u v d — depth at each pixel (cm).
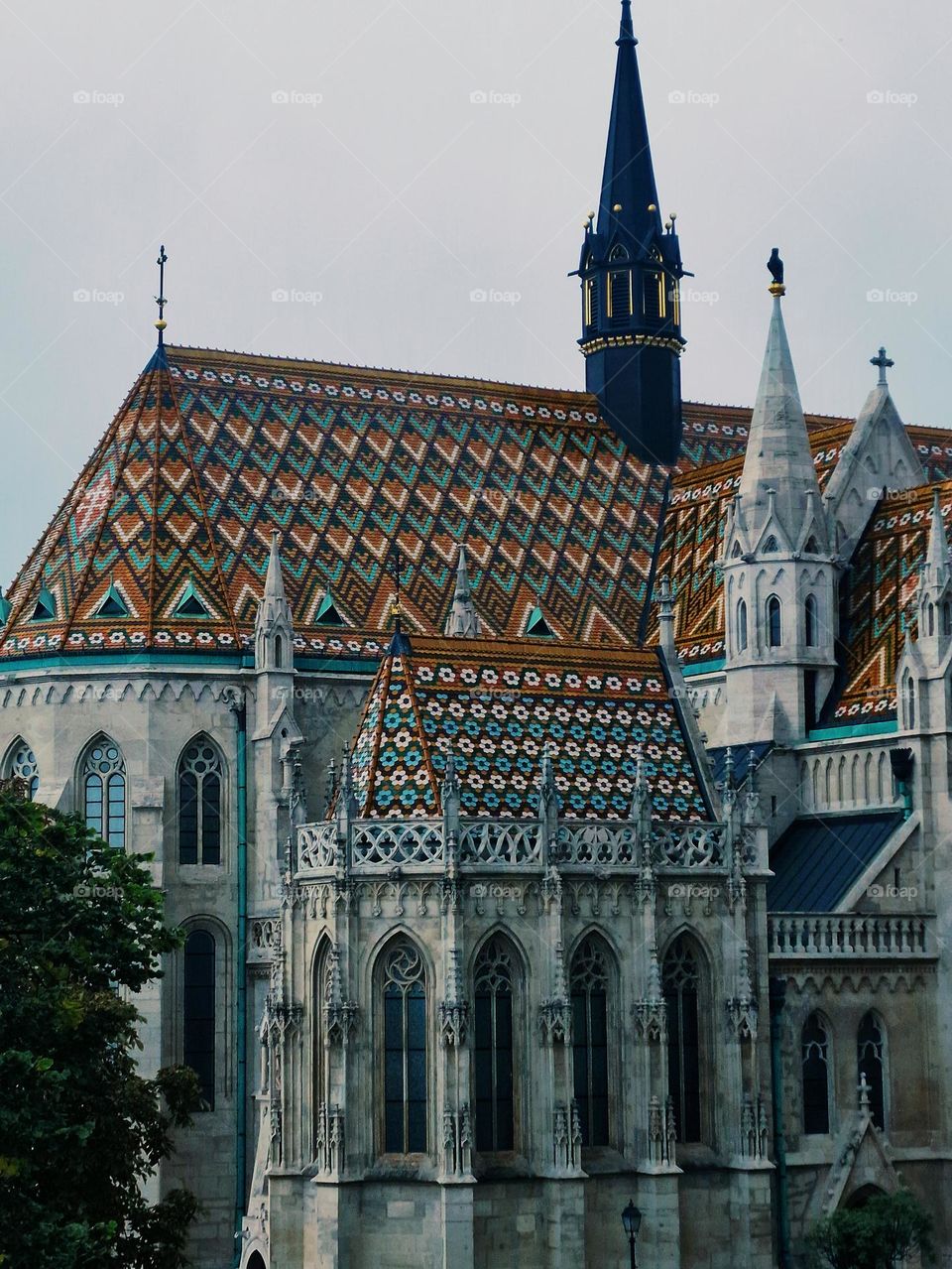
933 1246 9344
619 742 9012
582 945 8538
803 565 10581
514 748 8769
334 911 8275
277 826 10456
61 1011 7088
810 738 10450
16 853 7481
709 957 8756
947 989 9525
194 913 10544
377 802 8500
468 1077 8144
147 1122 7531
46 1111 6944
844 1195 9044
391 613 11200
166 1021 10412
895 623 10475
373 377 12162
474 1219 8156
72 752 10625
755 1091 8700
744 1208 8606
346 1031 8194
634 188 12962
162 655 10612
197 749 10669
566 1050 8306
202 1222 10319
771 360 10881
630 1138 8488
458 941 8188
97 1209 7369
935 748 9731
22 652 10731
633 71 13225
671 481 12506
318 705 10869
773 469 10731
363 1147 8206
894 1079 9431
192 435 11431
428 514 11725
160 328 11706
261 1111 8950
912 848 9712
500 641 9069
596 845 8556
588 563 11925
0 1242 6669
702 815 8969
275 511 11344
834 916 9344
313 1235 8256
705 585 11550
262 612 10681
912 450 11331
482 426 12275
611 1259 8406
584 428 12600
